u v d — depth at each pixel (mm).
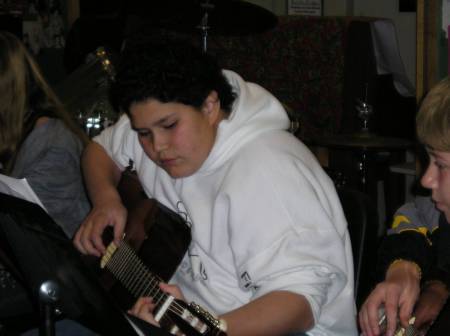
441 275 1516
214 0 3539
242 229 1453
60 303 1383
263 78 4504
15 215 1269
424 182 1347
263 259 1415
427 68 2291
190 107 1489
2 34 2064
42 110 2096
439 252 1579
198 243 1581
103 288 1217
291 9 5113
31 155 2043
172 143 1501
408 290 1464
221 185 1525
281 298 1356
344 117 4129
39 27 4434
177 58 1473
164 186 1718
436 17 2246
